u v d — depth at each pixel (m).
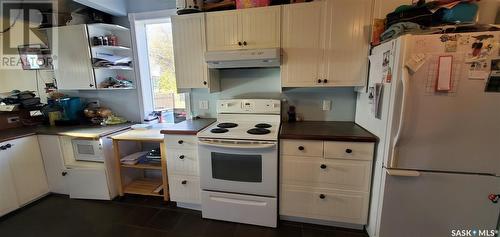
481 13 1.45
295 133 1.83
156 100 2.86
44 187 2.48
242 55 1.89
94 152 2.35
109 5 2.34
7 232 1.95
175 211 2.22
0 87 2.89
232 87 2.50
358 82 1.89
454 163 1.37
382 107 1.56
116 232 1.94
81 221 2.08
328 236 1.84
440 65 1.26
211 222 2.05
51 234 1.92
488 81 1.23
